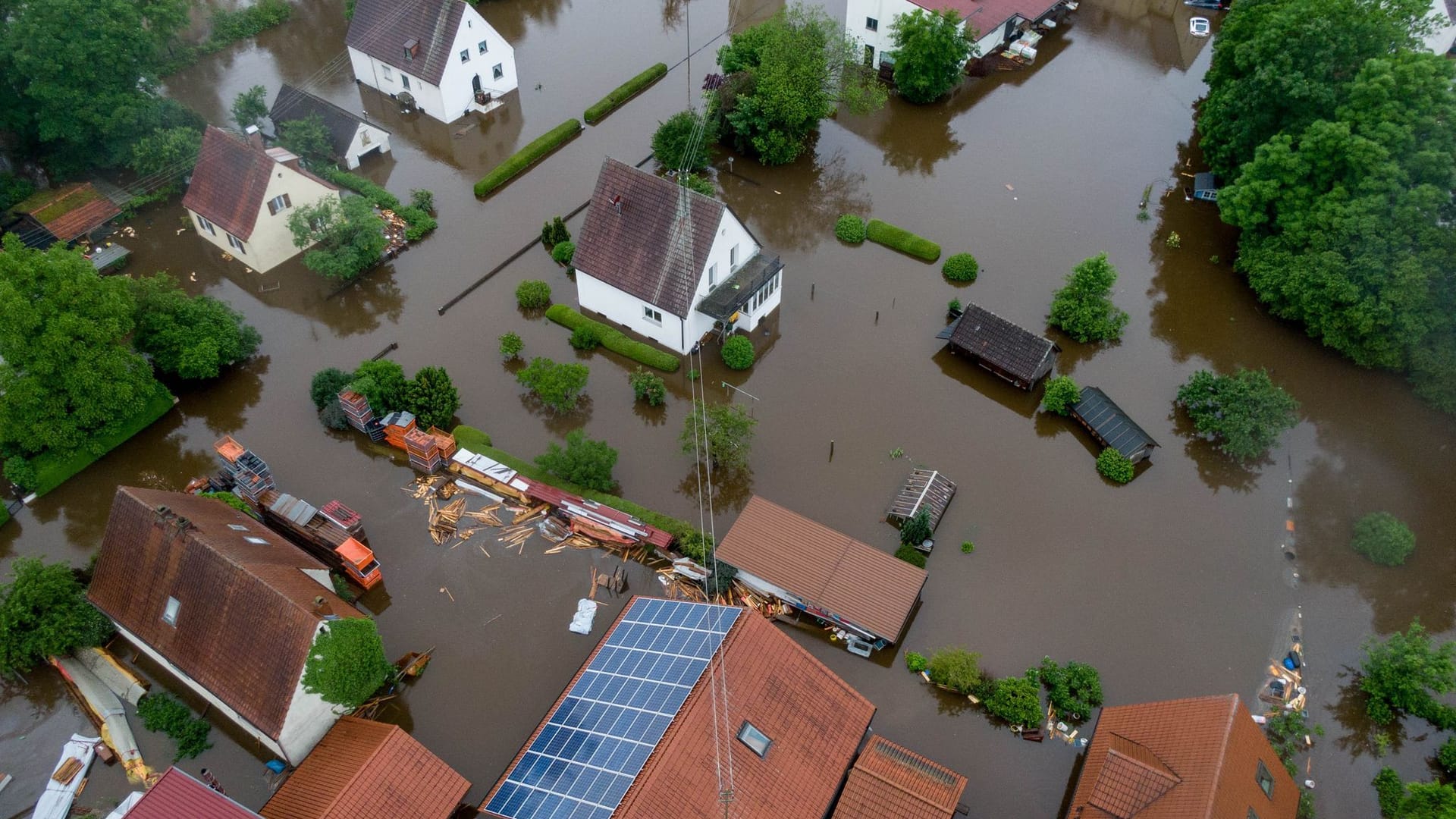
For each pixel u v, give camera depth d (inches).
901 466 1956.2
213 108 2910.9
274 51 3191.4
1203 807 1198.9
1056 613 1708.9
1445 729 1536.7
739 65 2783.0
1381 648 1601.9
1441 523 1847.9
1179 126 2839.6
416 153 2775.6
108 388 1850.4
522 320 2281.0
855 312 2292.1
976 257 2423.7
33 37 2288.4
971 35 2847.0
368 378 1951.3
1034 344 2073.1
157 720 1542.8
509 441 2007.9
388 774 1330.0
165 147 2508.6
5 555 1809.8
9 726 1560.0
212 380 2130.9
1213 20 3284.9
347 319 2272.4
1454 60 2119.8
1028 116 2896.2
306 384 2118.6
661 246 2087.8
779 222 2546.8
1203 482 1934.1
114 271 2375.7
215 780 1489.9
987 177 2679.6
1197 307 2295.8
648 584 1753.2
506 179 2662.4
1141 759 1322.6
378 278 2380.7
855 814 1302.9
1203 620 1699.1
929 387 2126.0
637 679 1396.4
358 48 2906.0
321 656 1403.8
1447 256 1919.3
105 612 1589.6
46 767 1512.1
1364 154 1995.6
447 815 1344.7
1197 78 3031.5
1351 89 2078.0
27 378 1800.0
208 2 3415.4
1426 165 1980.8
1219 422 1942.7
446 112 2851.9
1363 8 2121.1
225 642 1464.1
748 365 2140.7
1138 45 3186.5
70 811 1446.9
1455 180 1958.7
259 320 2265.0
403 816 1316.4
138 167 2529.5
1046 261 2411.4
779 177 2691.9
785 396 2098.9
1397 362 2034.9
